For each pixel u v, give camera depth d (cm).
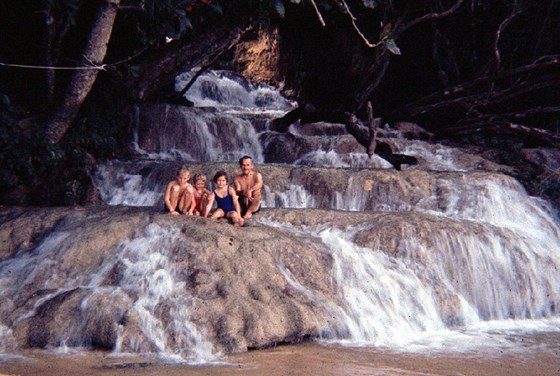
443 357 778
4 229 968
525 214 1220
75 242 898
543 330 937
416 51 1862
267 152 1551
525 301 1030
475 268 1023
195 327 779
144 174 1255
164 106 1498
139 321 776
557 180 1416
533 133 1499
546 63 1548
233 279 850
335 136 1526
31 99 1343
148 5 1223
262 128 1616
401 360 759
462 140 1636
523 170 1462
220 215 980
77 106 1257
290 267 907
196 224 920
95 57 1235
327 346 809
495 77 1591
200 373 685
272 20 2092
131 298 808
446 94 1633
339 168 1248
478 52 1791
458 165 1445
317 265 923
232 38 1495
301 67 2116
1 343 763
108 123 1385
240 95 2155
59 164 1225
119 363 714
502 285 1030
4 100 1191
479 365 747
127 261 870
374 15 1903
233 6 1438
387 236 1005
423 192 1211
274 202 1192
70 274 871
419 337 875
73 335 775
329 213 1062
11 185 1164
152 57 1468
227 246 890
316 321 837
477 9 1766
